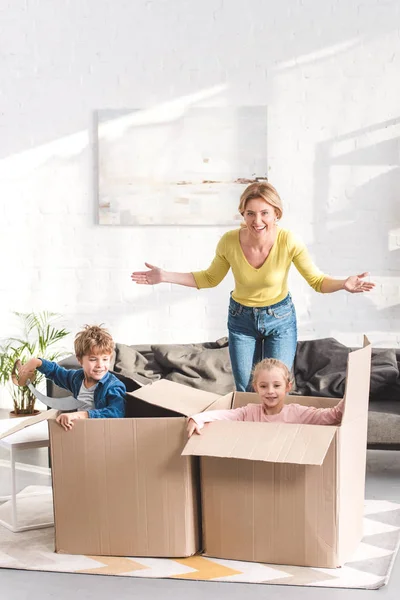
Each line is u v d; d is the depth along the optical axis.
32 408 5.38
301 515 2.89
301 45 5.44
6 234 5.72
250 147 5.49
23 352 5.67
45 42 5.59
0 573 2.93
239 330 3.78
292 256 3.68
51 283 5.71
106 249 5.66
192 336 5.65
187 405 3.13
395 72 5.40
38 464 4.38
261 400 3.31
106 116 5.56
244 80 5.48
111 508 3.02
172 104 5.53
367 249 5.50
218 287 5.61
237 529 2.96
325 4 5.41
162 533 3.00
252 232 3.58
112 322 5.70
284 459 2.75
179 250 5.61
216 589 2.76
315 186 5.50
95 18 5.55
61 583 2.83
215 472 2.97
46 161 5.66
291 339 3.78
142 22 5.52
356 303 5.54
